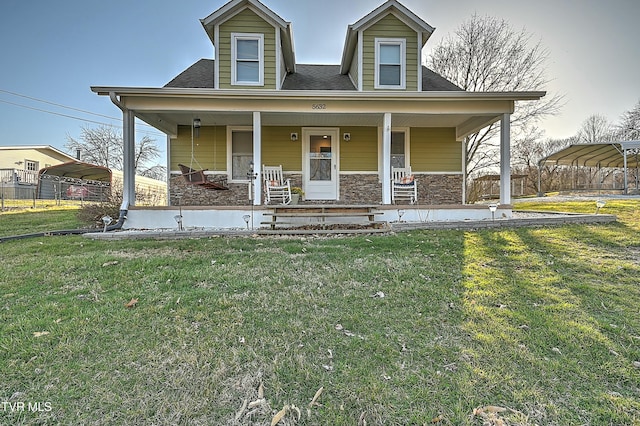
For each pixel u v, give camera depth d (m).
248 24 8.37
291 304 2.85
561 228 6.04
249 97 7.10
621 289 3.18
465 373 1.94
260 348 2.20
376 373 1.95
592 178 22.86
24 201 14.26
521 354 2.12
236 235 6.13
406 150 9.77
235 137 9.50
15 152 21.66
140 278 3.50
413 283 3.34
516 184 23.03
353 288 3.22
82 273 3.68
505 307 2.81
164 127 8.65
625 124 23.94
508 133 7.44
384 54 8.68
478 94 7.11
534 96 7.12
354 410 1.67
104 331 2.38
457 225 6.34
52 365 2.00
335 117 8.32
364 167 9.64
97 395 1.76
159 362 2.04
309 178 9.55
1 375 1.90
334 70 10.77
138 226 7.10
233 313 2.67
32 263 4.09
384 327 2.48
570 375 1.93
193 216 7.14
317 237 5.92
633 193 15.80
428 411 1.66
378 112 7.42
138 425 1.58
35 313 2.66
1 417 1.61
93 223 7.39
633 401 1.73
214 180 9.34
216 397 1.76
